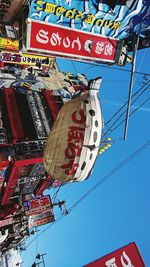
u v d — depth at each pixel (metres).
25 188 21.95
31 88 24.33
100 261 6.61
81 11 7.68
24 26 7.25
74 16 7.72
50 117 21.98
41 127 20.91
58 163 6.05
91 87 6.47
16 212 22.41
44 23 7.42
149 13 8.72
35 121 20.97
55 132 6.19
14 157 18.80
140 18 8.74
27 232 24.36
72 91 27.58
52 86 26.75
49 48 7.73
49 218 23.53
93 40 8.51
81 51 8.40
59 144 6.04
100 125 6.15
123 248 6.88
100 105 6.36
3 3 6.90
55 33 7.69
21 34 7.45
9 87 22.33
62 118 6.22
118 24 8.58
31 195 22.06
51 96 23.44
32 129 20.44
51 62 24.91
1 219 21.70
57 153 6.04
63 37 7.89
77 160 5.96
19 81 24.42
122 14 8.30
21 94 22.06
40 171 21.16
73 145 5.93
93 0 7.63
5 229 22.55
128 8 8.24
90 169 6.23
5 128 19.64
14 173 19.17
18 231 23.75
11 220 22.38
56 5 7.23
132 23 8.74
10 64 25.33
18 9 7.08
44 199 22.06
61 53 8.02
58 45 7.88
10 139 19.23
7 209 22.03
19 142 19.36
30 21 7.14
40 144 20.19
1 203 21.75
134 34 9.05
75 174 6.11
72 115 6.12
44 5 7.07
